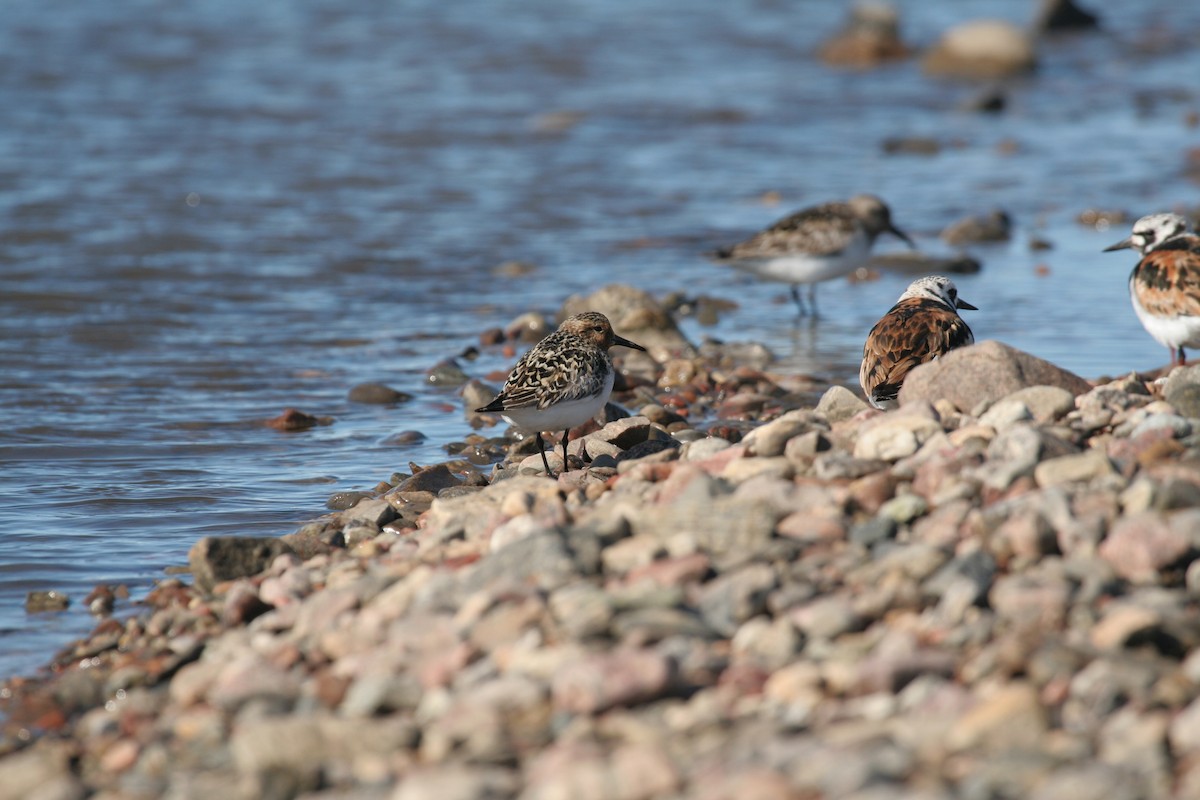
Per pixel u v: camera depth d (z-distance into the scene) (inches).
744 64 1852.9
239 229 1061.1
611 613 335.6
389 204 1149.1
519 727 303.6
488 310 865.5
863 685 302.7
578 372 486.6
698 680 312.3
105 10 2041.1
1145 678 290.2
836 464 410.6
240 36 1903.3
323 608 378.9
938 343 495.8
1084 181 1213.1
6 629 423.8
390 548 438.9
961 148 1380.4
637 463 468.1
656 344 771.4
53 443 617.6
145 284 916.0
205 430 640.4
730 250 856.3
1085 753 271.0
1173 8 2352.4
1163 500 356.5
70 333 806.5
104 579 464.1
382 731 305.3
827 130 1472.7
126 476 573.0
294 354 773.3
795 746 278.4
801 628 328.5
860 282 941.8
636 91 1652.3
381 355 772.6
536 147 1365.7
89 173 1221.7
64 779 309.9
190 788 297.9
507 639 335.0
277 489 556.7
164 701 354.9
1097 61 1905.8
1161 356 719.1
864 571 348.2
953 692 292.2
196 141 1359.5
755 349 753.6
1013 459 396.8
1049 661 299.1
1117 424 433.7
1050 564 341.1
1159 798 255.4
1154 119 1497.3
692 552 366.9
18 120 1419.8
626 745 289.4
